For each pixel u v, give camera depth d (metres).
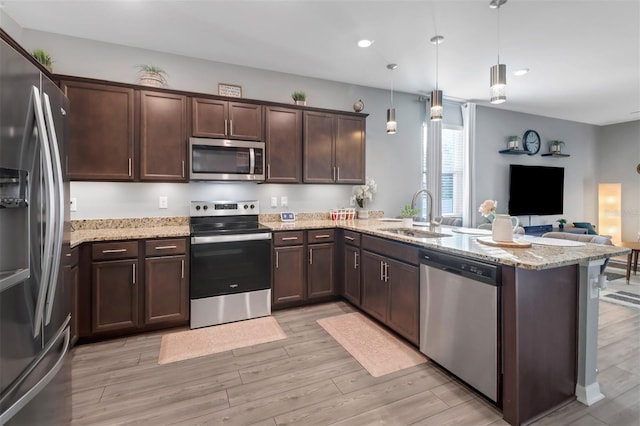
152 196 3.21
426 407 1.77
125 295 2.60
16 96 1.09
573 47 3.14
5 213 1.06
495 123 5.43
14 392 1.08
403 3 2.43
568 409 1.77
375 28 2.79
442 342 2.08
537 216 6.00
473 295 1.83
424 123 4.69
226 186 3.53
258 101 3.32
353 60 3.45
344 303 3.48
